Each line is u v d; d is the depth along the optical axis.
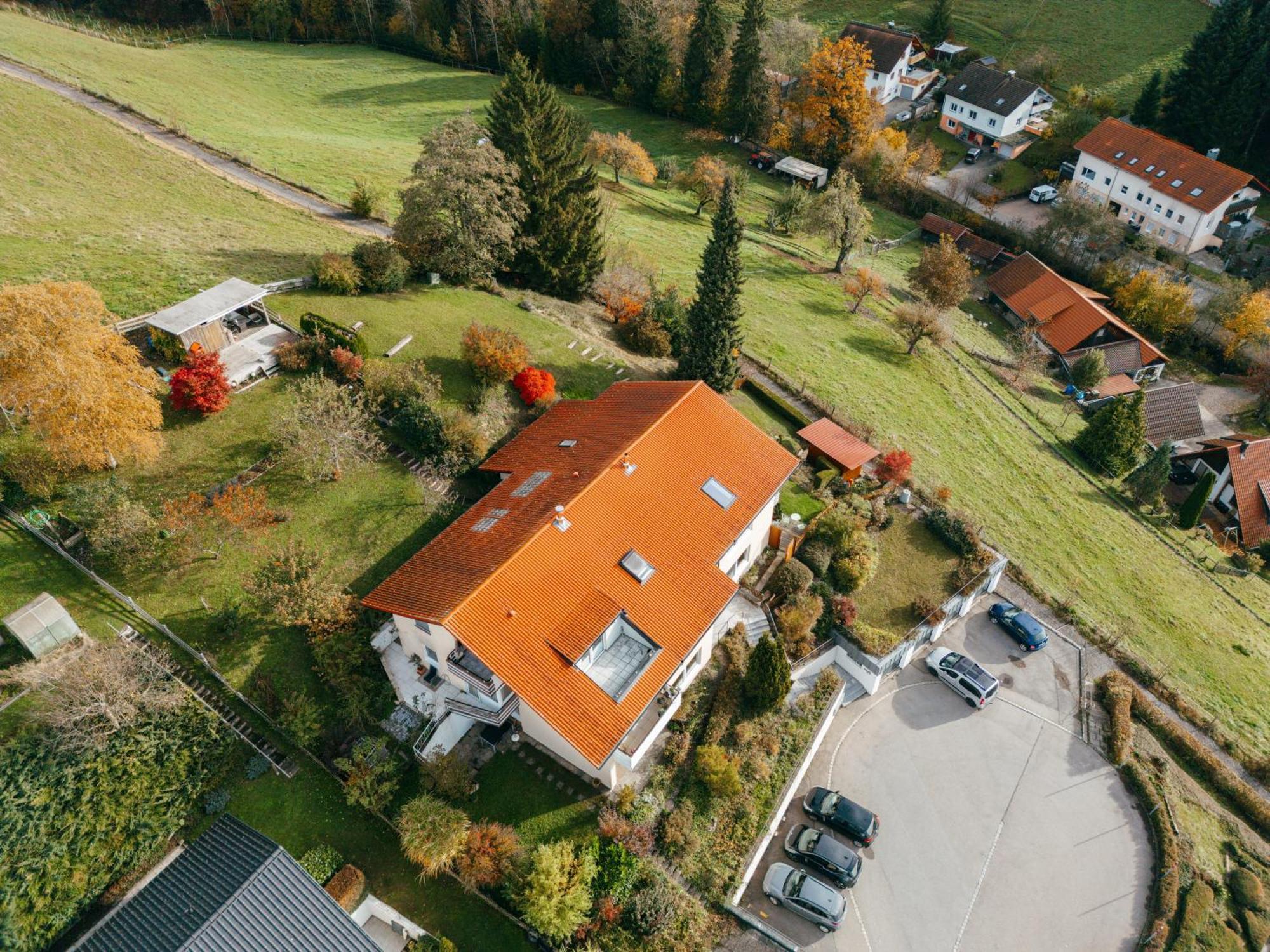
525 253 57.69
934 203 101.75
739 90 100.56
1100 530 54.69
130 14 116.56
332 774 31.30
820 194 81.94
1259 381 79.56
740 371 58.38
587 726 29.94
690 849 31.62
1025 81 113.38
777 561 43.09
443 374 47.19
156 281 48.41
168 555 35.50
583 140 89.25
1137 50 124.12
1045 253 94.19
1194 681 44.25
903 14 135.50
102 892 27.64
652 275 65.00
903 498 49.12
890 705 40.28
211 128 75.44
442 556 35.34
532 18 110.62
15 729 29.23
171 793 29.31
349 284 51.06
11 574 33.62
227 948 24.72
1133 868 34.16
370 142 83.88
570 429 43.19
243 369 43.59
